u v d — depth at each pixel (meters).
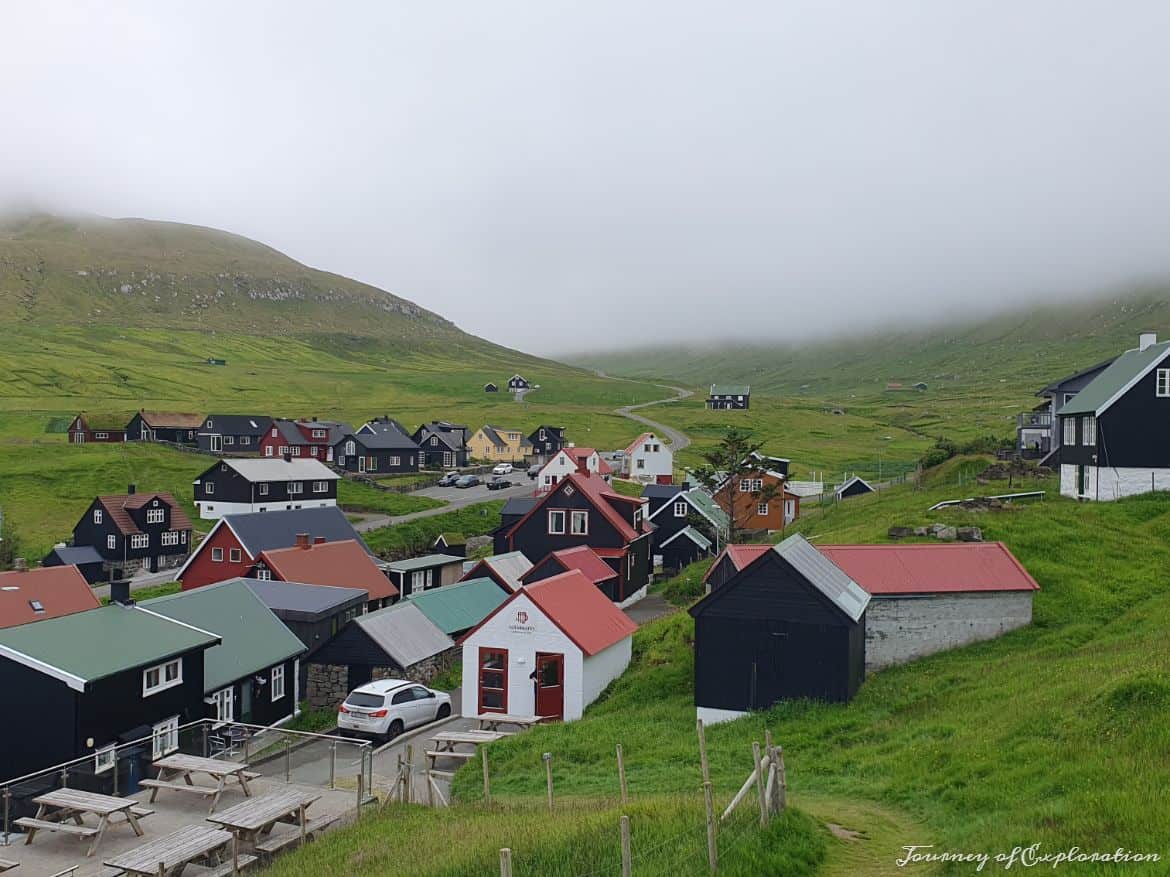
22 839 22.41
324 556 58.34
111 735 30.80
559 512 64.50
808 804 19.47
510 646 38.44
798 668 30.66
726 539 75.12
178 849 19.12
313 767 30.30
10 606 44.56
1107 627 33.28
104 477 114.69
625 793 21.36
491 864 15.24
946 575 34.66
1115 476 52.41
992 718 23.73
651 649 43.34
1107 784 16.48
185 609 40.00
